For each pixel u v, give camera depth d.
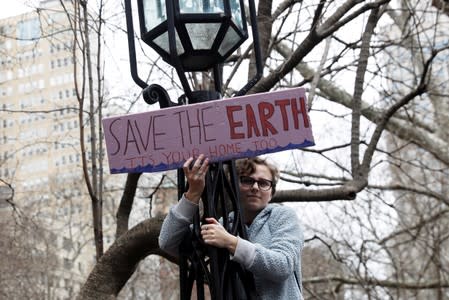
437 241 12.87
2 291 13.01
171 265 16.14
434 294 15.30
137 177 6.67
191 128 3.01
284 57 8.95
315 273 13.40
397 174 12.13
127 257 6.06
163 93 3.25
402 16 9.61
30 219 10.51
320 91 10.70
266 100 3.01
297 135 2.99
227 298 2.99
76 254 21.41
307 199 7.01
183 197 3.04
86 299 6.01
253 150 2.98
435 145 11.54
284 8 7.31
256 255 2.96
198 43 3.15
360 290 13.50
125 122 3.04
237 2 3.32
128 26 3.36
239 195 3.14
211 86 6.54
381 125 7.35
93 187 7.02
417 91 7.49
